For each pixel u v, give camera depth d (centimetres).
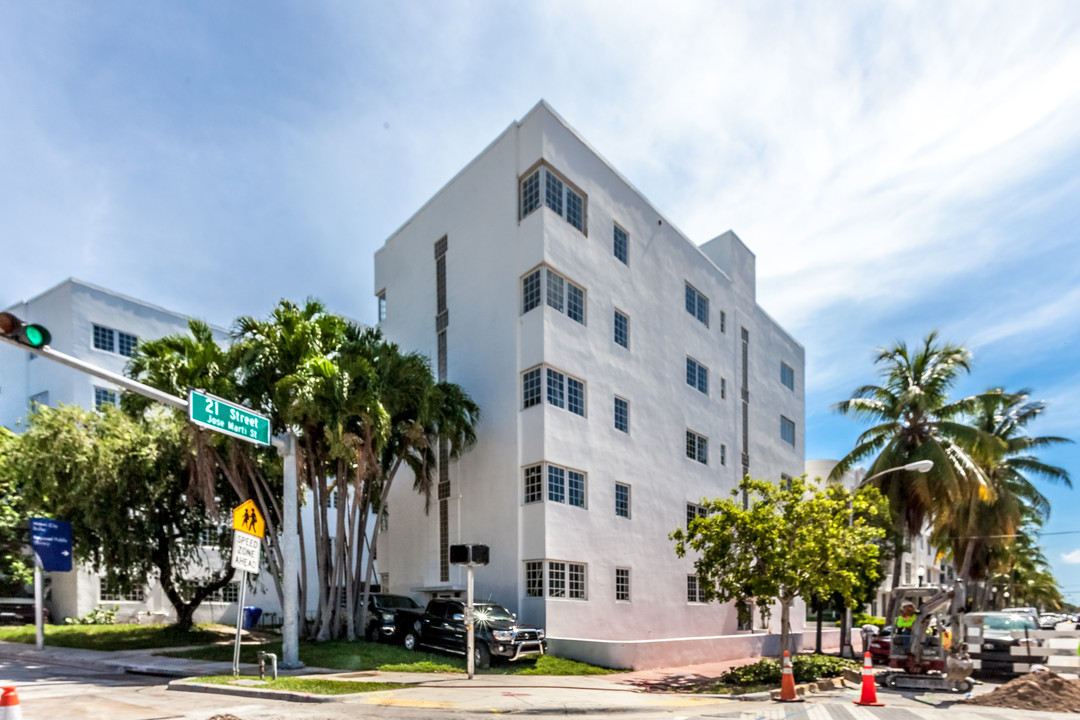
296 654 1591
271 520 2150
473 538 2272
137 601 3062
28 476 2109
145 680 1559
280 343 1972
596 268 2408
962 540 4081
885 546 2944
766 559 1644
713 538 1695
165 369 1869
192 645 2245
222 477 2256
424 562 2466
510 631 1797
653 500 2533
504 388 2258
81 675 1659
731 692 1497
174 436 2214
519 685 1495
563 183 2334
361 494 2109
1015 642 1798
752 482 1788
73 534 2244
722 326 3216
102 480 2134
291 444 1628
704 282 3092
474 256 2464
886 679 1645
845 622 2556
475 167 2514
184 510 2456
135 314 3309
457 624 1841
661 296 2759
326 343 2033
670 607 2530
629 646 1898
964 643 1625
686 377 2867
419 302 2725
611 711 1231
